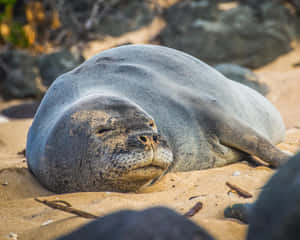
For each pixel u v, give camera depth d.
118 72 18.61
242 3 69.25
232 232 9.39
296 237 4.25
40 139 16.92
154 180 15.80
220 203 11.91
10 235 10.43
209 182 15.33
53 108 17.77
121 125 14.72
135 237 4.42
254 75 42.16
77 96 17.38
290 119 33.28
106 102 15.48
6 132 29.78
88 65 19.25
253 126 21.22
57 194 15.98
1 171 17.73
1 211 13.05
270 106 23.69
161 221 4.57
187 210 11.74
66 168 15.33
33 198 14.35
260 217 4.88
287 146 22.80
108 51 20.19
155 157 13.95
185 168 17.75
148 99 17.81
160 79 18.86
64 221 10.90
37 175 16.84
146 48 20.38
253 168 17.77
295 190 4.45
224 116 18.42
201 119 18.23
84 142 14.84
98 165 14.44
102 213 11.91
